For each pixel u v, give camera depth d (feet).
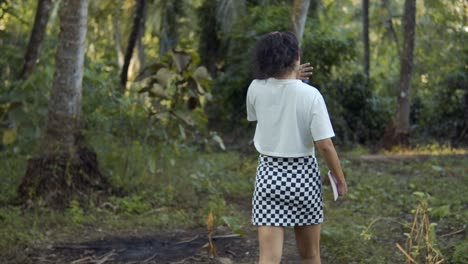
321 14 70.69
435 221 26.12
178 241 23.44
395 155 52.75
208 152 47.57
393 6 90.94
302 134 14.01
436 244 19.81
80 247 22.33
